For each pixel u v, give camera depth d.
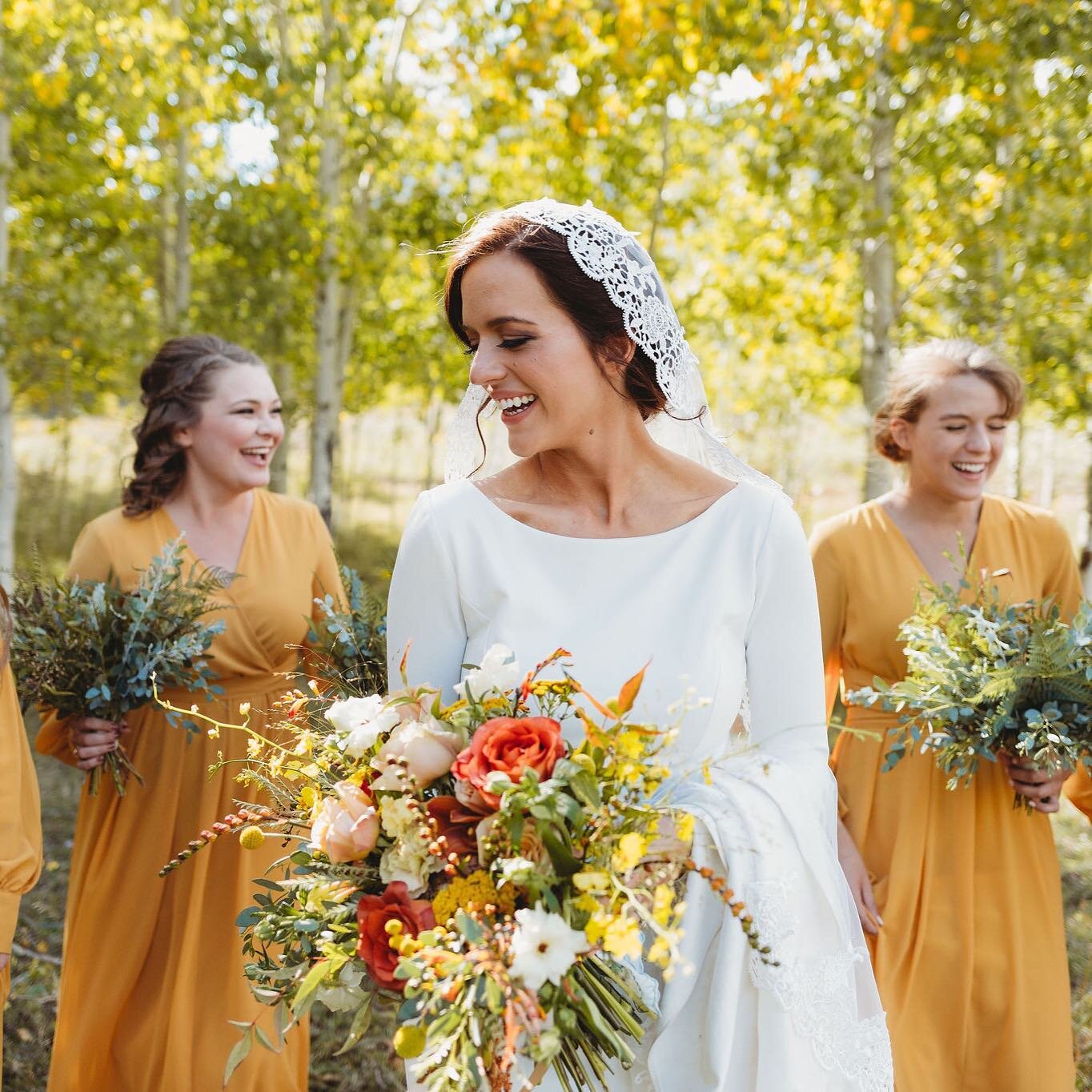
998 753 2.70
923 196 8.72
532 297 1.72
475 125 9.98
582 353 1.76
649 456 1.90
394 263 10.37
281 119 8.92
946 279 8.96
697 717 1.77
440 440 19.47
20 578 3.07
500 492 1.93
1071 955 4.21
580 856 1.47
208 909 2.94
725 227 11.02
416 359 12.63
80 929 2.98
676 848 1.57
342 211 9.37
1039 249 8.10
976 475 2.88
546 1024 1.39
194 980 2.90
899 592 2.90
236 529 3.22
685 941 1.69
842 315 10.37
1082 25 6.76
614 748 1.47
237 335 9.98
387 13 9.34
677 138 10.45
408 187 10.45
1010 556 2.95
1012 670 2.53
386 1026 3.74
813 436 15.57
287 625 3.15
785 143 8.04
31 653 2.84
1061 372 8.78
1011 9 6.74
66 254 10.05
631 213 10.46
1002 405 2.86
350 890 1.59
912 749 2.81
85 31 8.47
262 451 3.17
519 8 7.41
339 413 11.04
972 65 6.95
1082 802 2.96
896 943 2.71
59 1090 2.92
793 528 1.88
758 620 1.87
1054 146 7.61
